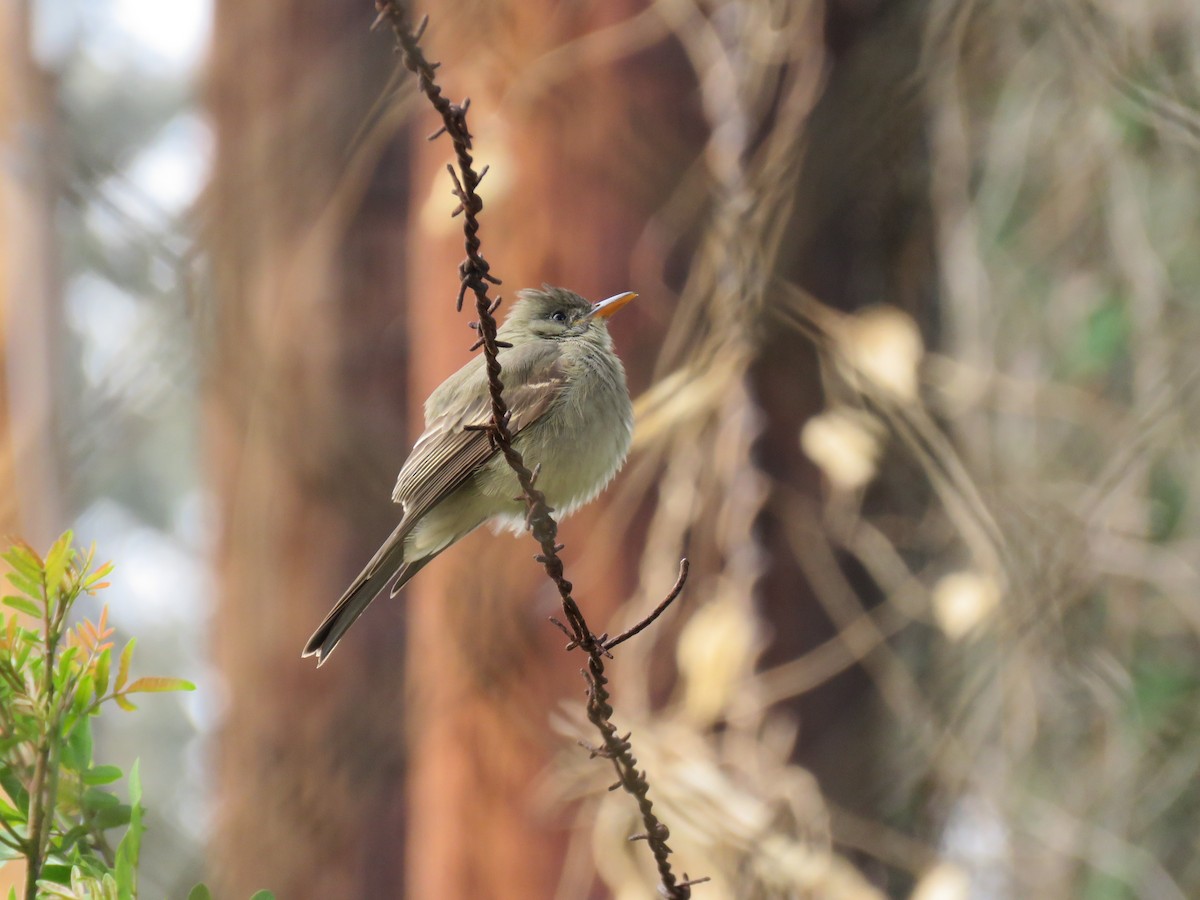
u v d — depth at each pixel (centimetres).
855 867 949
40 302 1288
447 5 936
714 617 888
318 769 1249
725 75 913
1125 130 1133
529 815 916
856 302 963
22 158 1270
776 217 916
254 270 1247
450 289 959
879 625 944
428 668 978
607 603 909
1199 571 1107
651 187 911
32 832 498
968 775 985
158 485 1972
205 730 1326
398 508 1268
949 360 1011
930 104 991
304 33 1282
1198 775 1138
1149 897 1066
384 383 1262
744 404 905
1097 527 1072
